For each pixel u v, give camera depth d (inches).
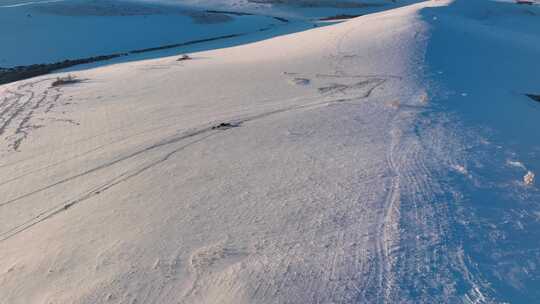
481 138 460.8
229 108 616.1
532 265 248.2
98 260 279.7
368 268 248.4
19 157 503.2
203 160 436.1
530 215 302.8
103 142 521.3
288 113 574.6
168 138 511.5
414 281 236.4
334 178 367.9
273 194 347.3
